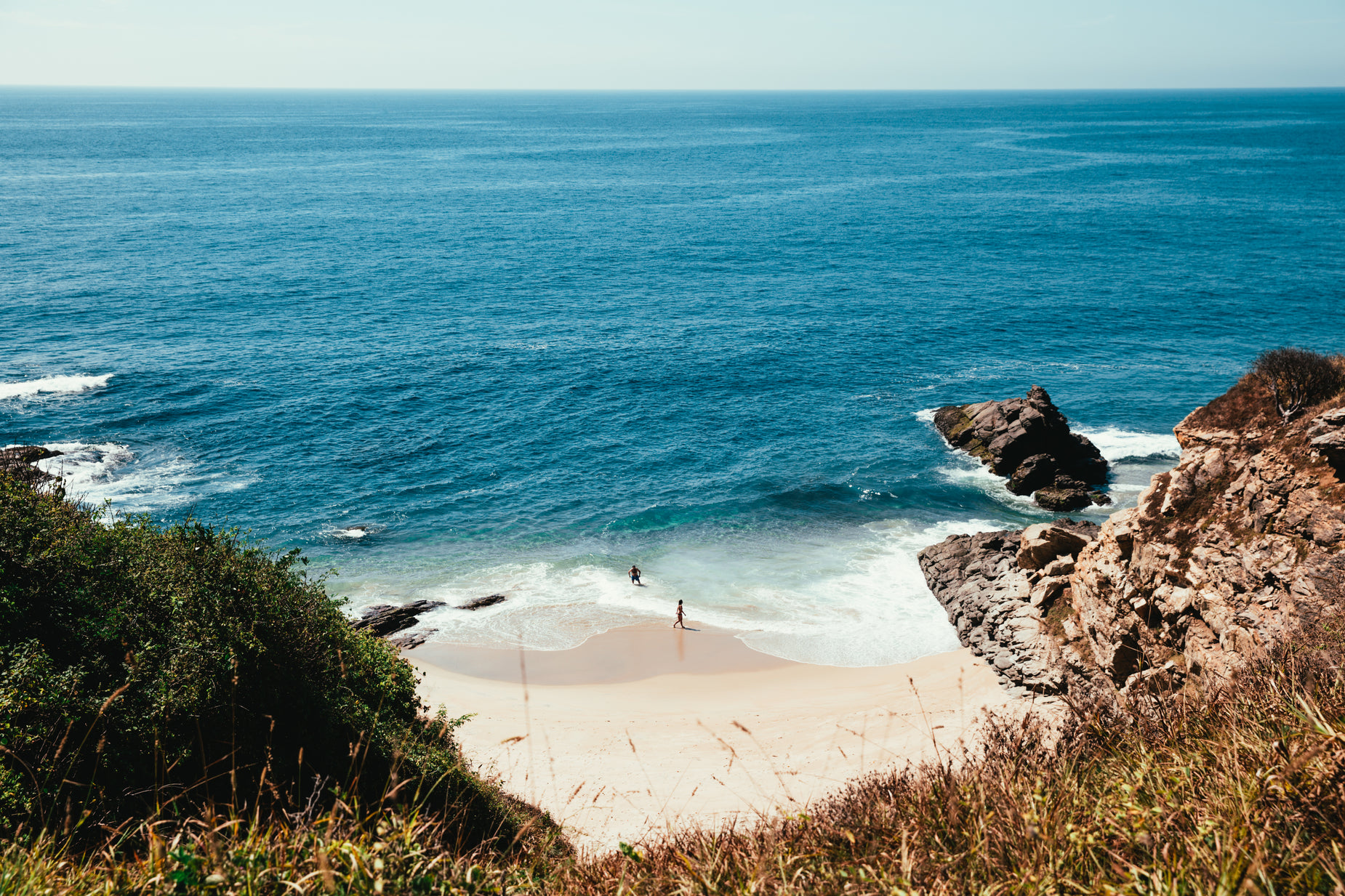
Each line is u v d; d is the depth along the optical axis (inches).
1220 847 157.1
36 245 3673.7
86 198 5162.4
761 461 1857.8
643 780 802.8
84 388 2122.3
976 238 4264.3
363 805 277.3
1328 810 167.3
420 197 5782.5
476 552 1505.9
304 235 4232.3
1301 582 634.2
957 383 2305.6
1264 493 741.9
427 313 2947.8
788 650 1202.6
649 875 224.4
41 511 548.1
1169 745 234.2
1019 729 275.7
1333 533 644.1
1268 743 201.8
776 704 1040.8
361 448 1898.4
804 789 729.0
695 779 796.6
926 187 6343.5
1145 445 1867.6
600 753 890.7
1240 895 142.9
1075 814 193.9
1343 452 682.8
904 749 800.3
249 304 2955.2
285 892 177.6
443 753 609.0
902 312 2972.4
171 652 456.1
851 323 2856.8
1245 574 703.7
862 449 1903.3
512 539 1552.7
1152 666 811.4
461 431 2005.4
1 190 5369.1
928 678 1083.9
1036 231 4416.8
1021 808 197.8
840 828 225.0
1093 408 2094.0
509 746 916.0
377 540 1541.6
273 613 547.5
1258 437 821.2
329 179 6697.8
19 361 2277.3
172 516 1567.4
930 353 2546.8
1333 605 466.6
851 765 779.4
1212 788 190.9
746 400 2207.2
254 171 7111.2
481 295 3211.1
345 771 476.7
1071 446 1756.9
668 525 1601.9
